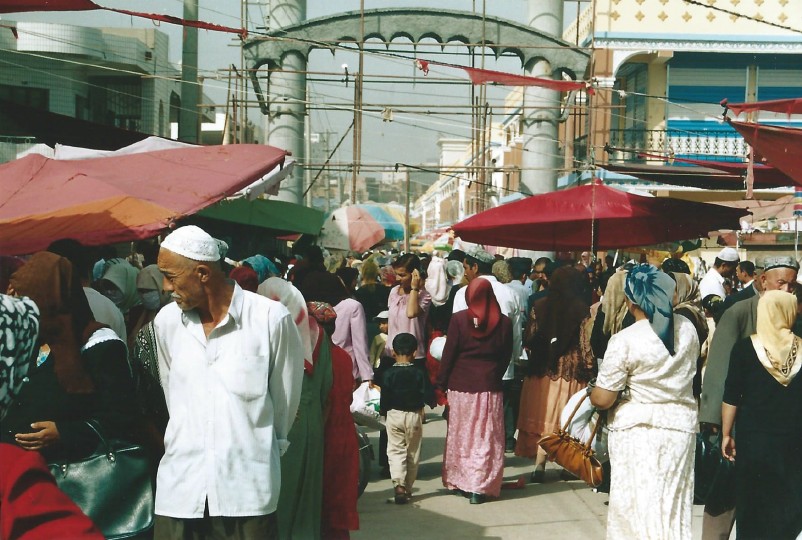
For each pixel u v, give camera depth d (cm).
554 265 1077
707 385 526
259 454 362
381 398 716
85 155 873
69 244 521
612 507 483
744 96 2520
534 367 769
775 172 1222
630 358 478
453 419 716
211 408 360
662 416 477
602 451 658
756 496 487
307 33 1948
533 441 767
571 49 1992
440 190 6750
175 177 686
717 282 1153
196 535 363
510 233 1103
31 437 354
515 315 811
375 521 657
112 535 368
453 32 1961
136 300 684
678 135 2512
